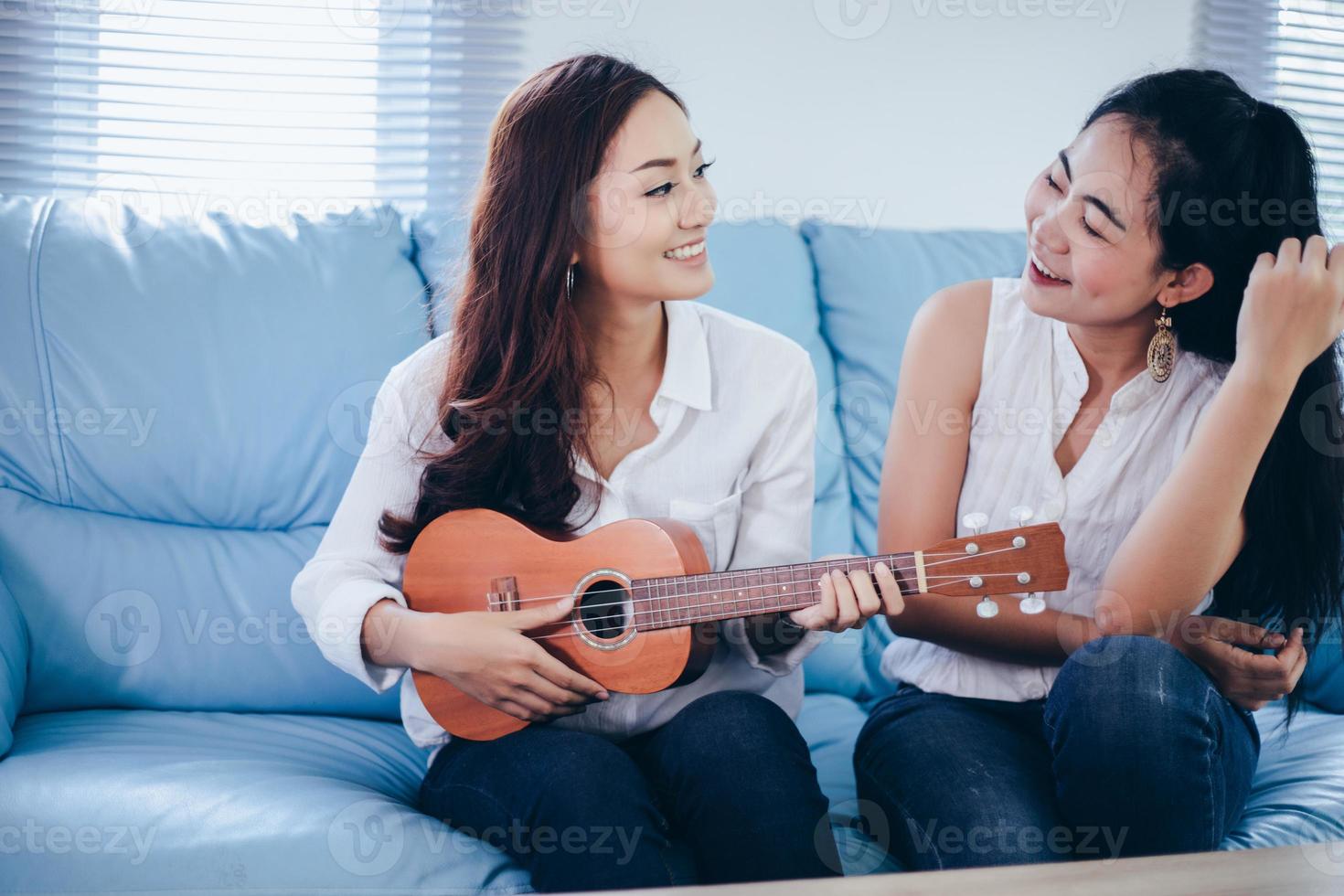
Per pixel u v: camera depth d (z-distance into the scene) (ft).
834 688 5.66
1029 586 4.09
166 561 5.22
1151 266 4.46
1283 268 4.15
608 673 4.21
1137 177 4.42
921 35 7.46
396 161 7.27
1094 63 7.70
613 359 4.82
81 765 4.23
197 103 7.07
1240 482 4.23
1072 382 4.70
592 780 3.75
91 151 6.93
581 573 4.31
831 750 5.00
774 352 4.87
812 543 5.67
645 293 4.59
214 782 4.10
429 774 4.38
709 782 3.78
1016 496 4.71
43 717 4.92
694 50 7.28
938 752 4.07
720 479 4.75
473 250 4.75
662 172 4.51
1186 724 3.72
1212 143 4.39
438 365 4.82
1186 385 4.64
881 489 4.88
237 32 7.05
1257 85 7.95
